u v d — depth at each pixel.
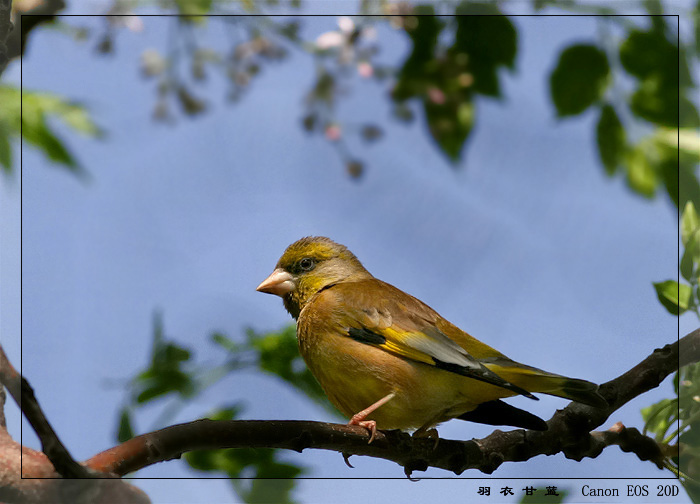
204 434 6.92
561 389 8.88
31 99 10.81
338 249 11.45
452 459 8.47
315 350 9.81
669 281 8.48
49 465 6.23
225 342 9.81
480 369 8.93
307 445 7.55
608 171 11.12
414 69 11.75
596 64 10.88
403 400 9.55
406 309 9.90
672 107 10.88
